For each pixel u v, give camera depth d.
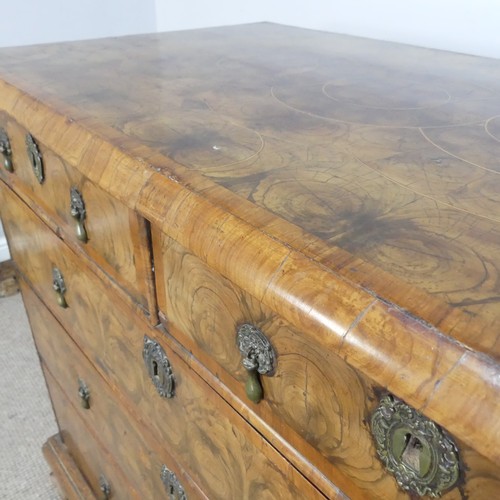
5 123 0.73
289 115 0.58
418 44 0.98
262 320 0.37
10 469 1.16
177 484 0.61
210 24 1.45
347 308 0.29
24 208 0.80
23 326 1.58
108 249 0.56
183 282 0.45
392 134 0.54
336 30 1.11
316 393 0.35
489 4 0.86
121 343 0.63
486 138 0.53
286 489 0.41
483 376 0.24
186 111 0.58
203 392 0.48
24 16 1.50
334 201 0.39
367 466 0.33
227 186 0.41
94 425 0.87
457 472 0.27
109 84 0.68
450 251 0.33
